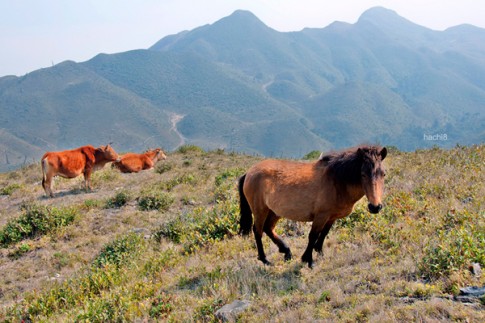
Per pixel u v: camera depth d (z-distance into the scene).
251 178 8.19
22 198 19.06
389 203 9.73
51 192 18.72
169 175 21.42
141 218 14.38
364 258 7.14
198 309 6.41
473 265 5.76
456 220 7.85
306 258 7.34
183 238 11.04
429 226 7.94
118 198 16.30
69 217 14.27
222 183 16.61
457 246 6.22
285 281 6.88
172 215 14.08
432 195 10.02
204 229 10.85
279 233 9.70
